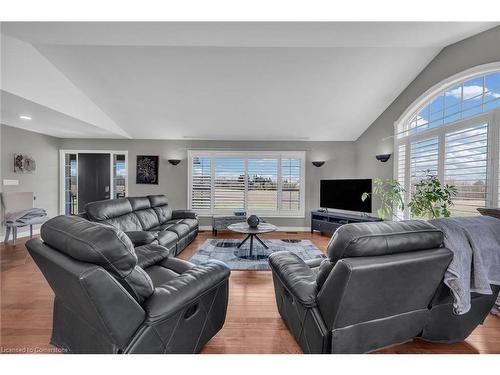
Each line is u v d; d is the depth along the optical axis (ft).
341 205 15.89
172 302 4.00
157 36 7.37
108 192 18.11
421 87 10.78
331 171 18.08
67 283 3.56
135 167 18.08
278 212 18.20
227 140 18.03
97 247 3.39
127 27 6.88
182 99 12.92
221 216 16.46
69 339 4.67
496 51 7.50
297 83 11.53
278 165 18.16
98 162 18.12
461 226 4.52
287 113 14.30
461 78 8.67
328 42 7.74
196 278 4.63
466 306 4.28
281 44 7.78
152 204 13.96
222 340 5.53
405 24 6.89
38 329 5.83
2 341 5.41
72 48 9.45
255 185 18.13
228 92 12.25
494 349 5.25
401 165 12.62
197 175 18.07
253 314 6.65
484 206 7.90
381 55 9.82
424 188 9.81
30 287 8.09
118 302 3.47
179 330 4.30
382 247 3.80
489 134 7.73
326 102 13.15
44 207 16.67
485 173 7.89
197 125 15.89
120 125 15.98
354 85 11.71
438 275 4.22
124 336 3.61
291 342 5.47
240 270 9.88
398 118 12.56
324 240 15.24
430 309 4.84
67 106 11.47
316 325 4.28
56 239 3.83
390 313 4.37
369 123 15.53
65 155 18.07
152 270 6.48
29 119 12.52
